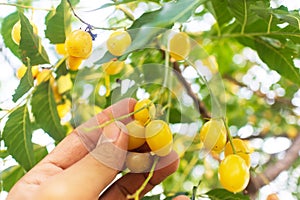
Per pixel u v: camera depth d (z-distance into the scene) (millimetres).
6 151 423
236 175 312
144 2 402
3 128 390
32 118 419
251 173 442
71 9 349
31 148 394
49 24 367
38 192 299
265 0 359
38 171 320
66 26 367
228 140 336
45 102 397
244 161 317
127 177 349
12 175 425
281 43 392
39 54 379
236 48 493
